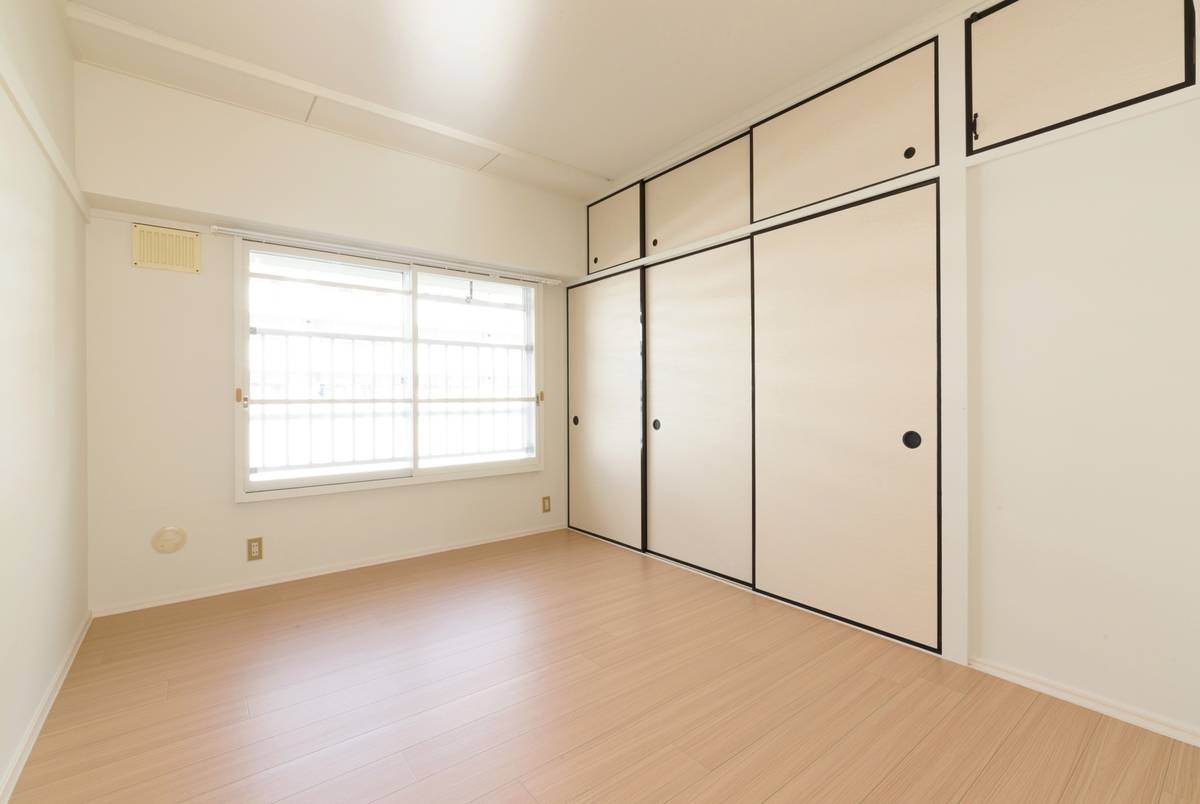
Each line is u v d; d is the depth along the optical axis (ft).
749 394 9.85
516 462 13.44
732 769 5.16
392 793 4.83
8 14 4.97
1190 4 5.41
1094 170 6.03
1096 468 6.05
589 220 13.74
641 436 12.17
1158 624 5.67
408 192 11.02
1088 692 6.11
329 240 10.47
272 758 5.31
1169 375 5.58
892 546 7.75
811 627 8.30
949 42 7.10
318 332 10.75
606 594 9.73
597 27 7.43
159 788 4.88
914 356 7.47
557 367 14.38
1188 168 5.45
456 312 12.65
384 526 11.47
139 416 8.87
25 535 5.41
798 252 8.94
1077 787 4.89
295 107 9.29
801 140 8.90
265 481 9.98
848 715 6.02
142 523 8.92
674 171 11.35
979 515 6.95
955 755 5.35
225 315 9.61
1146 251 5.71
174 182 8.62
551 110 9.64
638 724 5.89
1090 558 6.10
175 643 7.73
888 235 7.75
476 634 8.12
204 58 7.91
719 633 8.13
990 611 6.89
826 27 7.45
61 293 6.92
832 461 8.48
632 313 12.40
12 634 5.00
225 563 9.66
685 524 11.22
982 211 6.89
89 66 7.97
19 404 5.26
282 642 7.81
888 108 7.75
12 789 4.82
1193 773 5.03
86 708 6.12
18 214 5.26
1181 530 5.53
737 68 8.39
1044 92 6.34
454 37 7.66
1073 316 6.19
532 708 6.19
